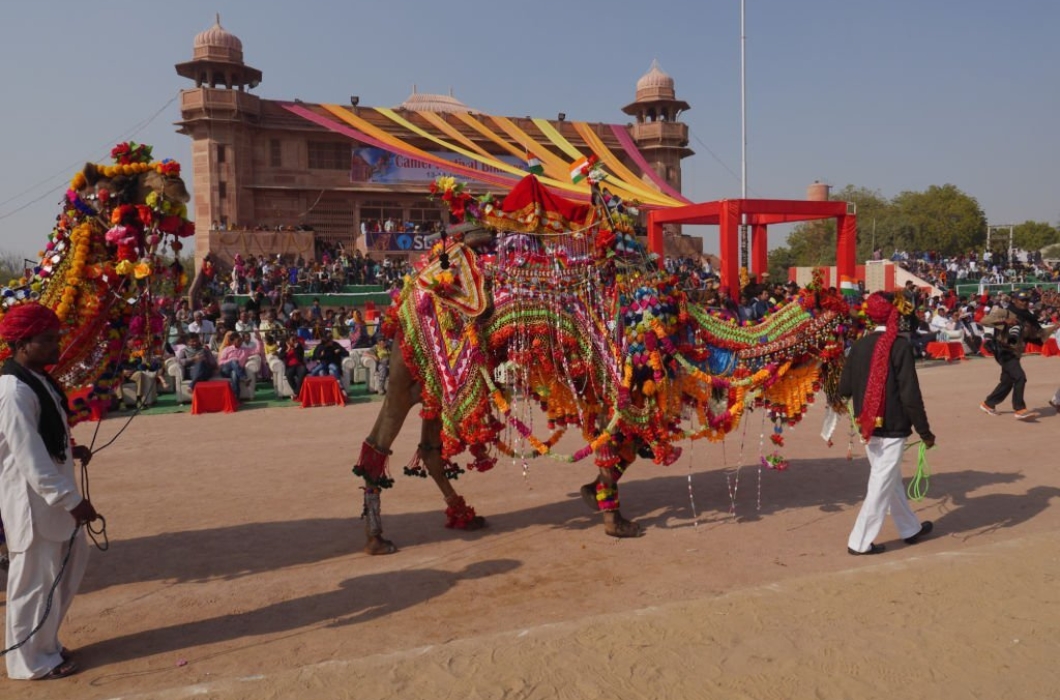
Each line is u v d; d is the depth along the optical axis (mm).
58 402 4730
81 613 5414
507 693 4062
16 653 4469
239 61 39906
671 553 6441
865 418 6266
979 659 4363
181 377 15492
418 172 42094
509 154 42125
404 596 5609
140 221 6016
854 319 6883
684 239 45031
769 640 4590
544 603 5438
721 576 5895
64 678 4500
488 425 6727
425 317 6668
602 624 4785
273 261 34469
